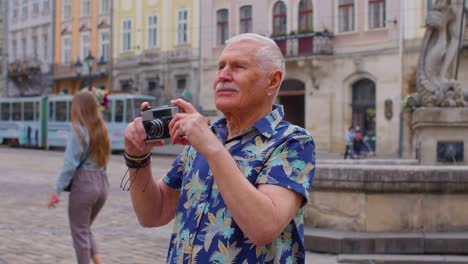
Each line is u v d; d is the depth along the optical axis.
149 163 3.01
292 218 2.58
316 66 35.19
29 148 42.31
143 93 44.72
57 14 52.78
